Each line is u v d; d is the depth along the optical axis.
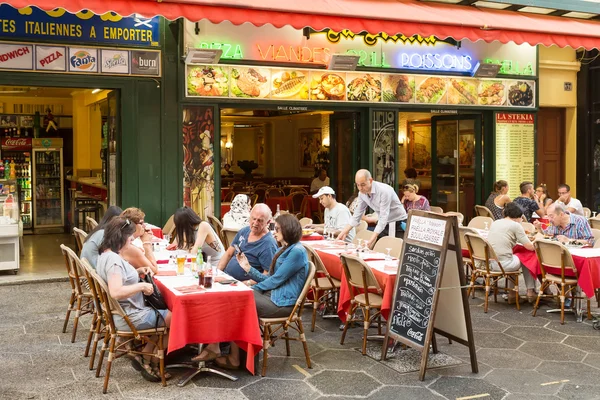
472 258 8.36
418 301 5.83
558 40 10.45
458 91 12.28
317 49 11.16
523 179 13.02
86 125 15.48
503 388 5.45
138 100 10.13
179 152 10.44
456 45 12.20
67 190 15.66
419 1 10.74
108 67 9.88
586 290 7.34
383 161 11.84
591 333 7.09
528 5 11.09
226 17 8.30
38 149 15.01
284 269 5.89
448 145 13.58
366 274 6.26
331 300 7.74
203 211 10.70
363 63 11.51
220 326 5.34
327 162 17.70
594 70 13.53
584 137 13.67
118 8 7.83
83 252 6.56
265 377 5.66
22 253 11.77
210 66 10.47
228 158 21.48
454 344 6.66
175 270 6.30
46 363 5.96
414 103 11.95
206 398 5.19
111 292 5.21
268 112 18.50
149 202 10.33
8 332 6.90
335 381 5.58
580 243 8.17
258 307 5.78
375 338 6.69
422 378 5.61
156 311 5.46
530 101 12.94
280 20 8.59
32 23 9.40
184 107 10.42
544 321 7.59
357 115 11.88
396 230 8.71
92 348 6.02
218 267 6.61
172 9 8.07
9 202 10.80
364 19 9.09
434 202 13.99
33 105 16.75
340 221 8.71
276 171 20.86
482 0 10.89
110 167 10.83
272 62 10.85
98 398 5.18
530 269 8.01
